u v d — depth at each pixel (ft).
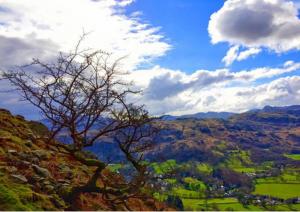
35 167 40.50
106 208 39.75
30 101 42.06
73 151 41.68
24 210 30.14
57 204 35.14
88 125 41.65
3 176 34.88
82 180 45.62
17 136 52.34
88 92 41.83
